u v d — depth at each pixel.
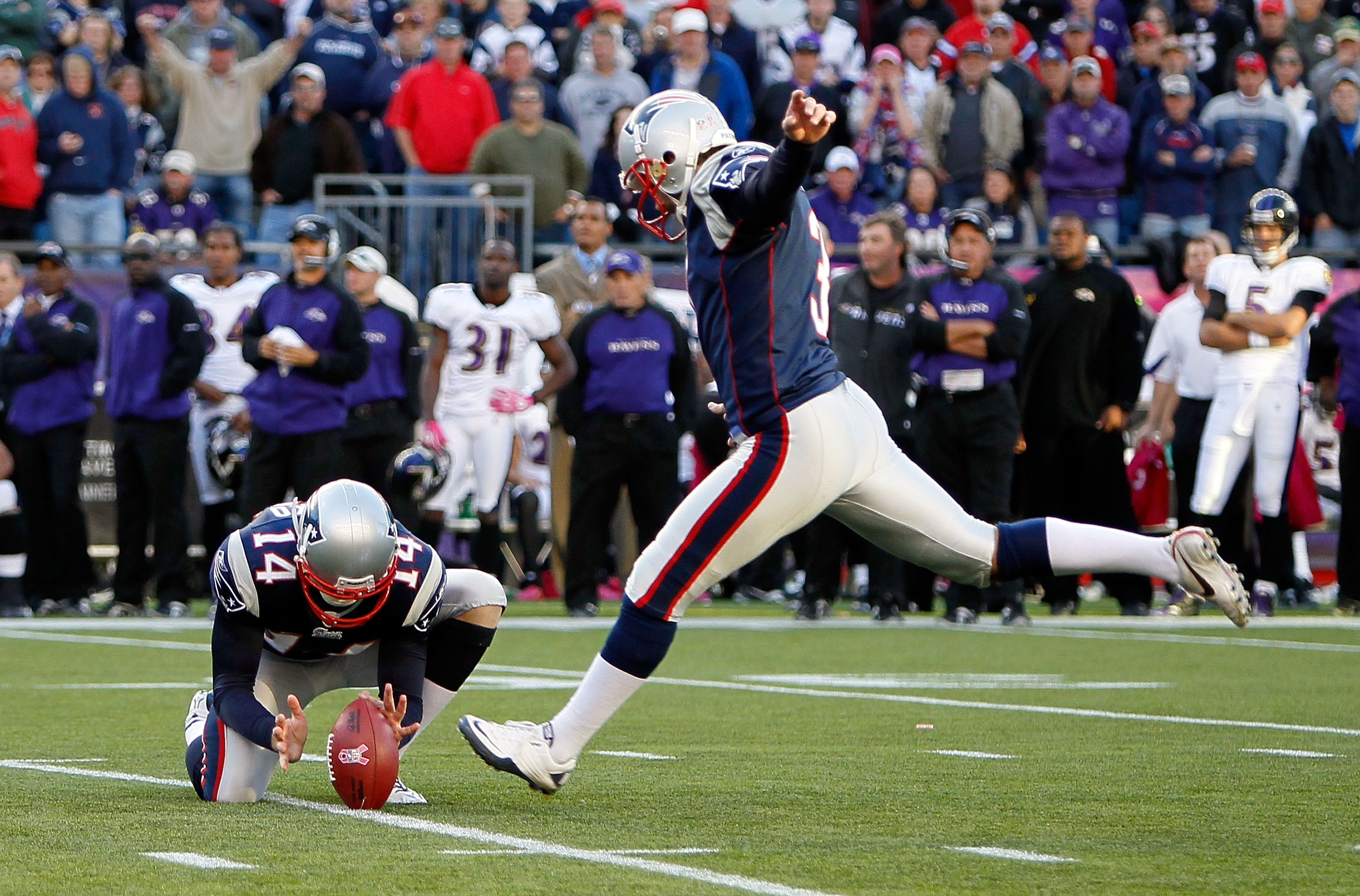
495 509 41.78
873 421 15.71
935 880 11.85
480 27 56.25
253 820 14.20
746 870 12.17
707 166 15.52
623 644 15.38
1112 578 41.28
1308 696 24.98
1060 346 38.25
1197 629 37.50
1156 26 55.53
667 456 39.00
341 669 16.25
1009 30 51.66
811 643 33.53
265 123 53.56
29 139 48.72
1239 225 51.47
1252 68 51.44
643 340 38.72
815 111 14.10
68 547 40.59
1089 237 38.75
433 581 15.16
